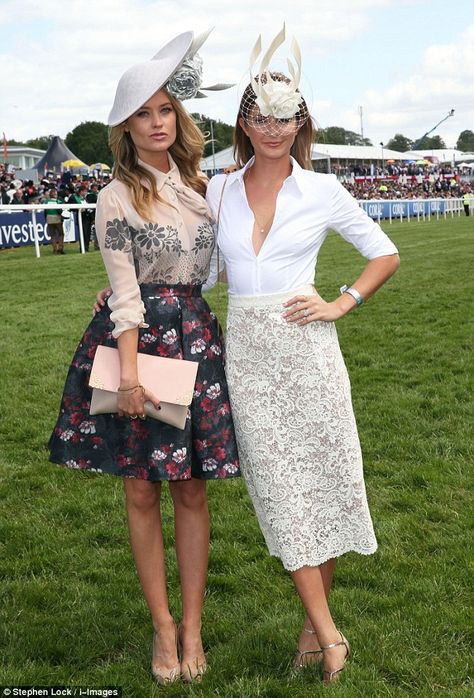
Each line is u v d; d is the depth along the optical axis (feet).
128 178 9.09
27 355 26.89
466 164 240.12
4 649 9.88
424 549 12.62
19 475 16.30
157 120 9.09
